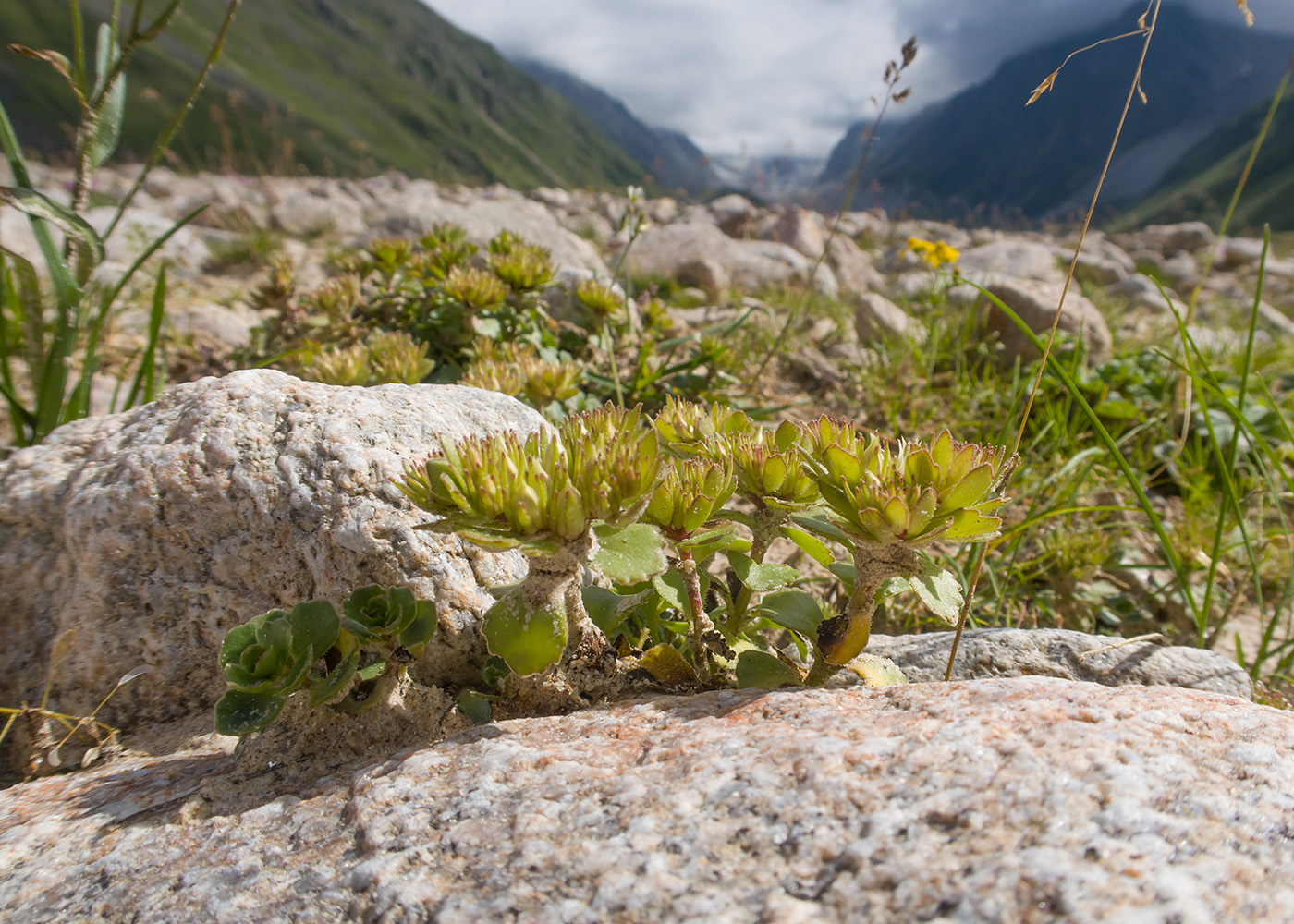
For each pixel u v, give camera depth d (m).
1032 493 4.05
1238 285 13.96
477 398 2.56
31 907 1.30
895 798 1.08
